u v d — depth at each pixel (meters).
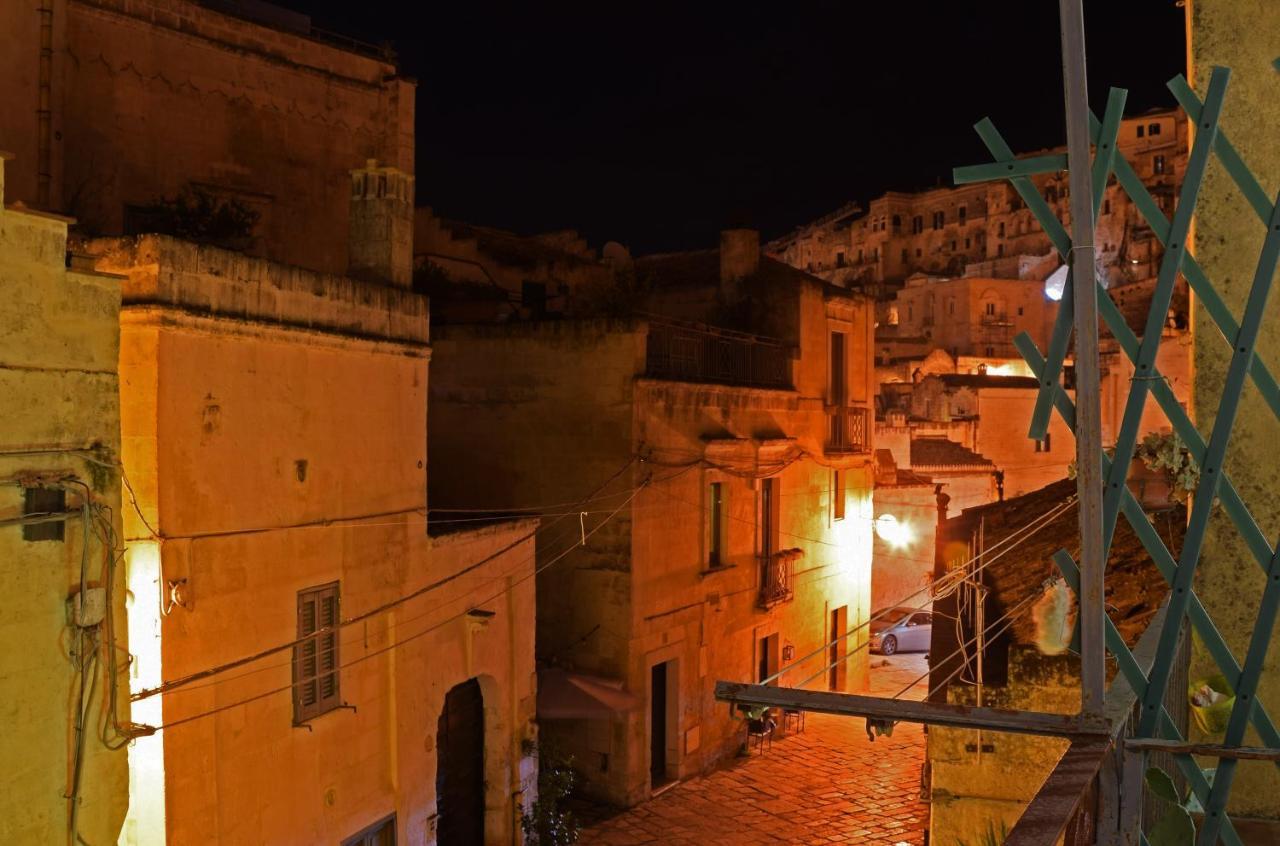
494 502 19.83
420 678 13.22
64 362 7.82
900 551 33.72
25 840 7.44
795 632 24.45
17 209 7.38
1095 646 3.12
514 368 19.69
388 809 12.54
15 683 7.39
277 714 10.65
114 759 8.19
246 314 10.25
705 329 20.81
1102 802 3.13
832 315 26.00
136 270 9.20
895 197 98.56
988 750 11.13
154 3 15.16
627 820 17.97
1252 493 5.12
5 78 13.27
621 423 18.61
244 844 10.10
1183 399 32.78
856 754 21.94
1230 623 5.13
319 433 11.41
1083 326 3.12
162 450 9.22
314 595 11.30
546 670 18.66
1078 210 3.13
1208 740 5.00
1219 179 5.20
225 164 16.16
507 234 28.11
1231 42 5.20
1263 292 3.45
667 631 19.53
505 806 15.24
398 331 12.83
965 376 39.72
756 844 16.92
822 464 25.56
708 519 20.80
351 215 13.11
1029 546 16.23
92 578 8.01
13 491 7.39
